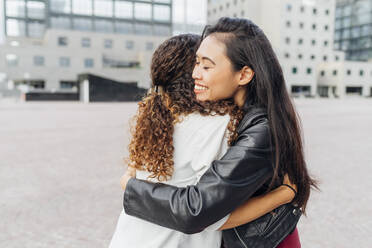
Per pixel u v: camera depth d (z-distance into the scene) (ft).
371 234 10.00
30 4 215.10
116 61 181.88
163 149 2.84
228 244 3.11
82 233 10.07
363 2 232.73
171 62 2.94
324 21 205.77
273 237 3.10
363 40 234.58
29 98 109.19
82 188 14.28
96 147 23.89
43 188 14.25
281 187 3.09
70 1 195.31
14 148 23.43
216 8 235.20
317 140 27.53
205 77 2.80
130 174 3.25
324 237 9.82
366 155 21.38
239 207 2.91
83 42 175.63
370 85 204.85
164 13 212.84
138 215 2.81
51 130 33.47
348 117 50.70
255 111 2.89
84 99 105.50
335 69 201.05
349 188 14.34
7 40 212.23
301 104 97.81
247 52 2.77
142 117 2.95
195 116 2.89
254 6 203.82
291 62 194.80
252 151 2.62
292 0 197.26
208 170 2.64
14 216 11.24
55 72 165.17
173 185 2.97
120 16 204.85
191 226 2.51
